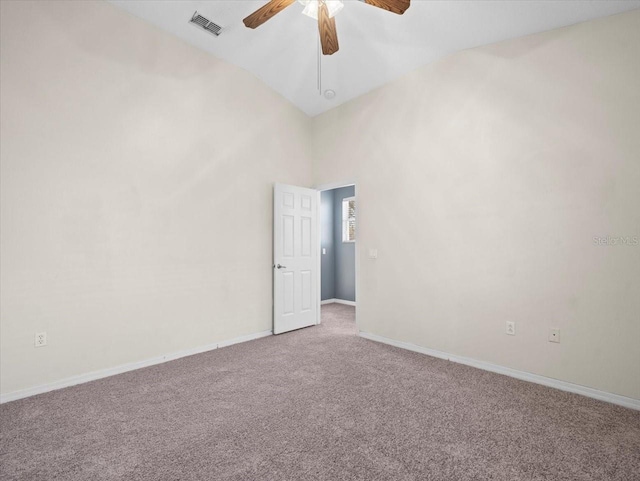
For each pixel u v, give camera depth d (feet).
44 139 8.14
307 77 12.42
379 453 5.57
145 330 9.82
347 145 13.41
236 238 12.12
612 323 7.38
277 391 8.01
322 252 20.21
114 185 9.25
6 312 7.63
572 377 7.90
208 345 11.25
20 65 7.83
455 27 8.81
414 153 11.12
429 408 7.11
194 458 5.49
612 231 7.38
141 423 6.60
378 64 11.03
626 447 5.71
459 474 5.04
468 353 9.75
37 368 8.02
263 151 13.00
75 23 8.63
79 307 8.65
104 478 5.02
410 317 11.20
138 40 9.75
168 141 10.37
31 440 6.03
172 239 10.43
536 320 8.45
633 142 7.13
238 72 12.21
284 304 13.34
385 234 11.98
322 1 6.63
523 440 5.93
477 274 9.55
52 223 8.25
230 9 9.34
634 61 7.12
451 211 10.14
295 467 5.24
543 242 8.34
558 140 8.11
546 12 7.72
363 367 9.58
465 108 9.84
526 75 8.63
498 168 9.14
